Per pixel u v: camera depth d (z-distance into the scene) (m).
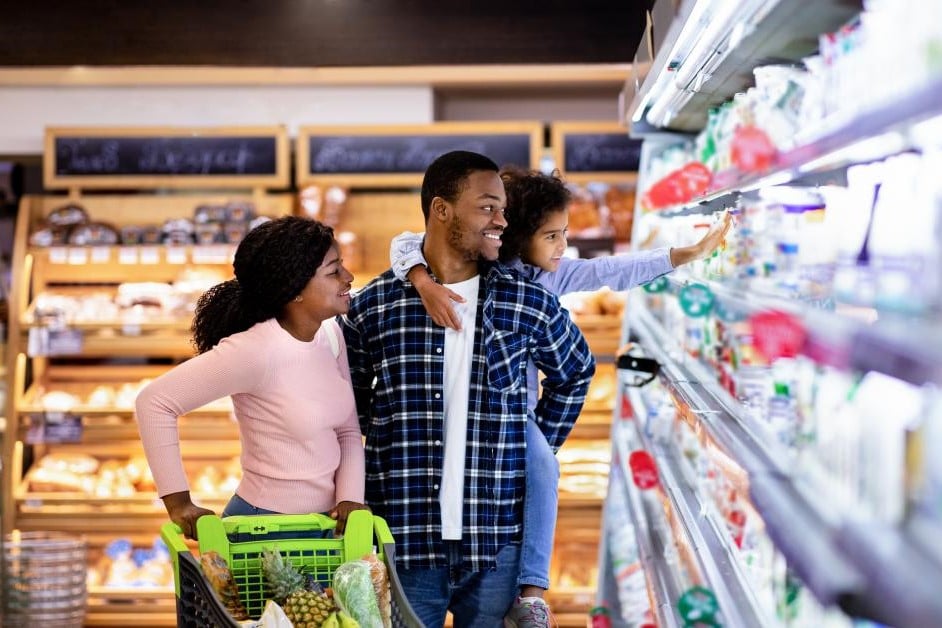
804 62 2.08
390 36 5.87
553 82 6.32
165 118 6.45
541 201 3.23
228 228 6.08
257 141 6.16
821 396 1.67
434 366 2.89
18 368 5.98
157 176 6.17
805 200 1.96
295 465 2.70
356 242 6.12
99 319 6.00
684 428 3.30
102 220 6.27
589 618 4.12
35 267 6.19
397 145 6.13
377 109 6.42
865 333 1.22
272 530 2.51
